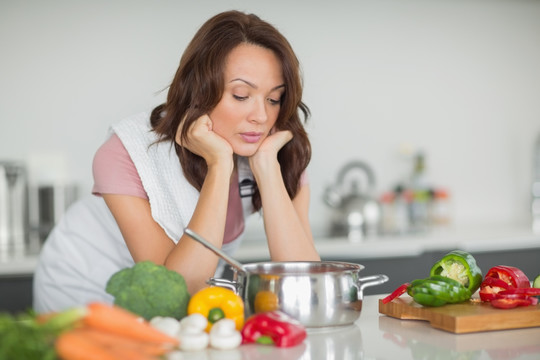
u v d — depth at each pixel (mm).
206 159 1505
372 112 3602
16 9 3094
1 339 729
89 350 741
